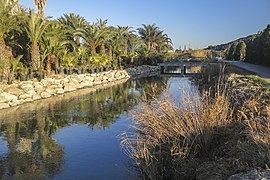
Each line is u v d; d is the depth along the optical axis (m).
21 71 20.67
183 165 5.87
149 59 52.88
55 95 20.95
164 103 6.96
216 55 73.94
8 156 8.74
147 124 6.96
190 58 58.75
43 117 13.90
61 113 14.84
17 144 9.90
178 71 52.19
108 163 8.00
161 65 46.28
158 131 6.66
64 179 7.11
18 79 20.30
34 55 22.14
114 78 33.12
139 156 6.60
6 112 14.89
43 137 10.71
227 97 7.63
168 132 6.59
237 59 55.28
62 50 25.53
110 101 18.59
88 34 34.06
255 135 5.30
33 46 22.11
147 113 7.05
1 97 16.14
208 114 6.47
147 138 6.97
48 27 24.52
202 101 7.03
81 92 23.00
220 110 6.58
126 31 45.12
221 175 4.99
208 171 5.39
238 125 6.26
